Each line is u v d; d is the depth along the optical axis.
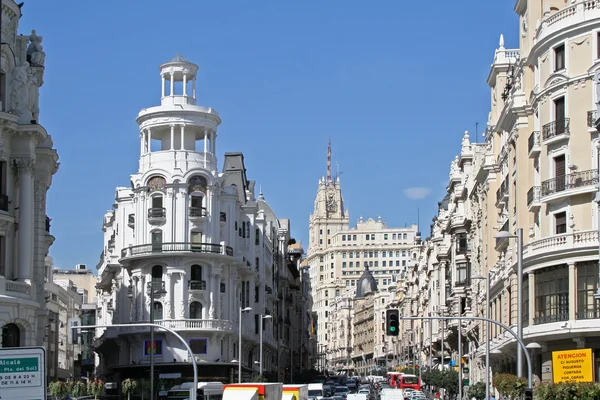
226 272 107.00
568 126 61.47
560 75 62.16
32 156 66.69
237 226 113.56
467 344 115.25
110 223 128.38
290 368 168.38
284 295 165.00
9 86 66.69
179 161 104.19
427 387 150.12
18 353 32.06
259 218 129.88
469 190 105.44
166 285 102.69
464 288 110.06
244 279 119.06
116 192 112.88
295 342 184.88
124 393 89.31
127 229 109.69
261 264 128.25
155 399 95.19
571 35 61.91
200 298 103.31
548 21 63.84
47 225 81.00
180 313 102.44
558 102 62.97
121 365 104.38
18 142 66.50
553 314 60.50
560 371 51.22
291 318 176.62
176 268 102.56
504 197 77.50
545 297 61.47
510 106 69.81
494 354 81.88
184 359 102.25
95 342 135.25
